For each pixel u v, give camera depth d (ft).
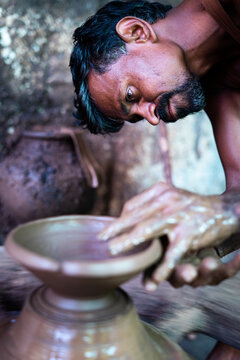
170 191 3.35
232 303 4.56
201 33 4.72
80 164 10.30
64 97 11.41
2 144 11.14
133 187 11.86
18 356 3.04
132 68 4.48
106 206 11.91
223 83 5.25
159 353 3.34
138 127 11.59
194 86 4.68
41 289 3.32
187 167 11.62
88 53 4.59
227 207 3.37
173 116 4.79
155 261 2.97
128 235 3.04
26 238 3.13
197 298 4.71
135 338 3.17
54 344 2.97
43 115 11.39
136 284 4.91
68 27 11.06
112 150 11.70
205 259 3.26
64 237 3.35
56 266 2.64
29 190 9.77
